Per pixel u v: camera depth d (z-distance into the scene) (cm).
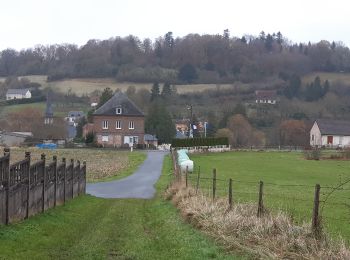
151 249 1285
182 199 2227
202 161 6225
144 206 2508
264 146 9844
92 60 17700
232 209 1631
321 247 1134
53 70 18100
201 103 14500
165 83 14725
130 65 17575
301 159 6919
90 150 7956
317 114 13288
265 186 3597
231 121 11331
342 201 2684
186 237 1455
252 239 1314
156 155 6862
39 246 1223
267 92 14962
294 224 1320
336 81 16288
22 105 14475
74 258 1123
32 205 1681
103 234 1508
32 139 9938
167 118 11038
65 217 1822
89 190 3556
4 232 1280
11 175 1443
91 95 15238
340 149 8825
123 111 9312
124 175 4612
